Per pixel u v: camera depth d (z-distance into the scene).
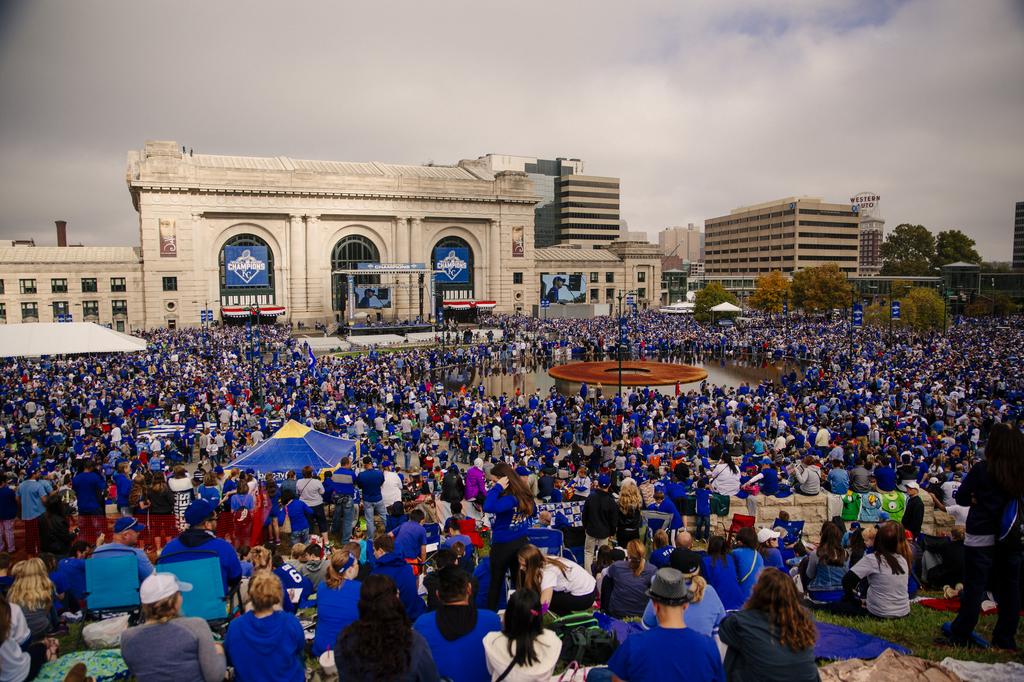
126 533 12.62
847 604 12.24
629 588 11.65
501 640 7.44
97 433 36.09
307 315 118.12
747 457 30.47
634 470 25.73
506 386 63.34
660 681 6.57
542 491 21.05
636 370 61.41
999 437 9.85
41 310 104.31
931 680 8.80
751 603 7.36
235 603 12.23
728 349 79.94
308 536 18.47
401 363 69.06
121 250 112.56
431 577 11.18
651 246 157.00
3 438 34.78
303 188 114.69
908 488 21.62
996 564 10.05
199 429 37.62
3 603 8.60
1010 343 75.06
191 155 120.69
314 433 25.92
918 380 50.75
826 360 67.44
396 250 124.50
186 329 102.88
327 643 10.21
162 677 7.60
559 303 137.00
